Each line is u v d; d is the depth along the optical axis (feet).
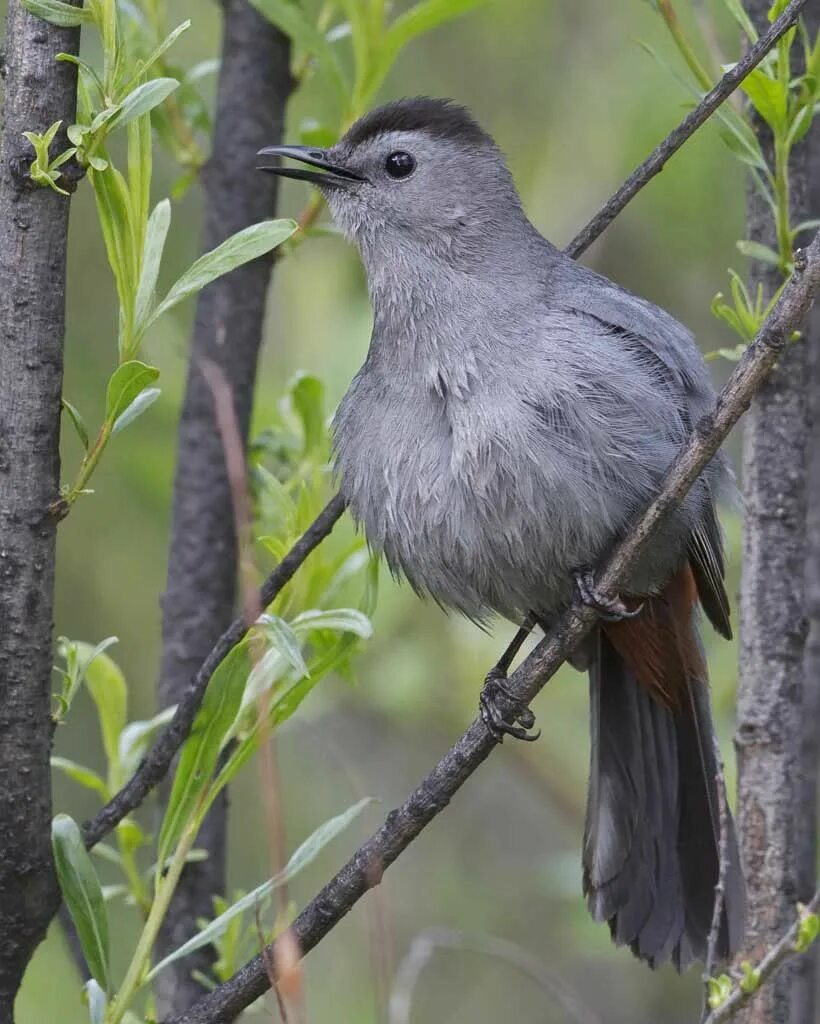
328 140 28.73
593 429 23.36
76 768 23.17
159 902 19.84
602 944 34.09
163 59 28.45
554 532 23.70
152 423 37.93
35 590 18.56
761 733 23.89
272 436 27.76
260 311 28.37
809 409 24.36
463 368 23.98
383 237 25.98
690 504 24.14
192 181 29.66
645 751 26.25
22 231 18.12
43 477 18.45
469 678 37.17
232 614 28.17
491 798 43.04
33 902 19.10
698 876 25.50
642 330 24.77
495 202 25.95
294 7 26.94
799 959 26.40
